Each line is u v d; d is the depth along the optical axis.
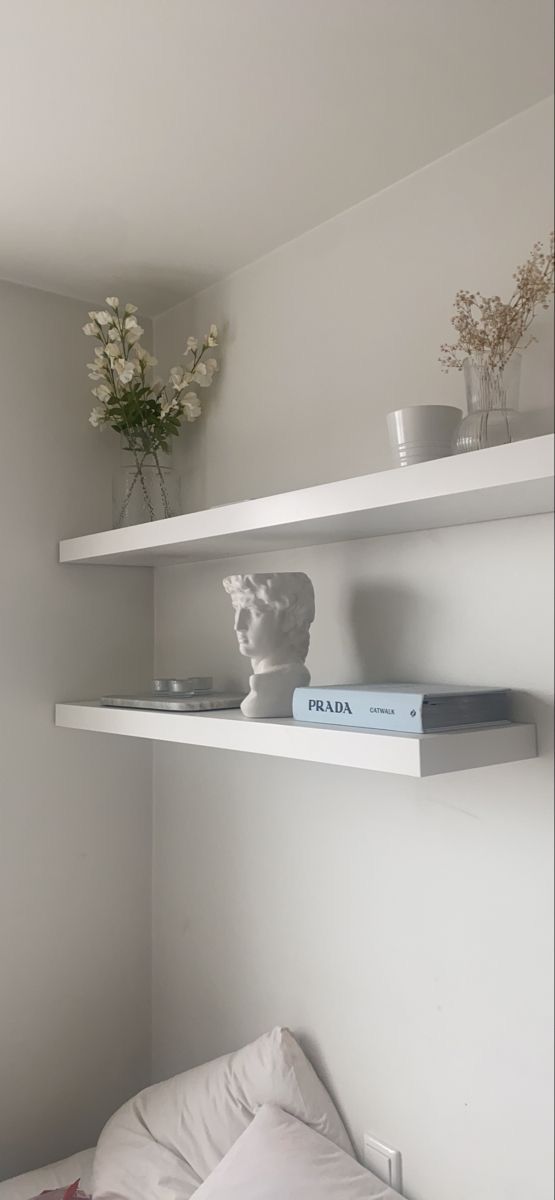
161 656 2.23
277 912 1.86
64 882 2.09
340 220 1.77
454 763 1.26
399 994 1.59
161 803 2.21
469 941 1.48
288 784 1.84
